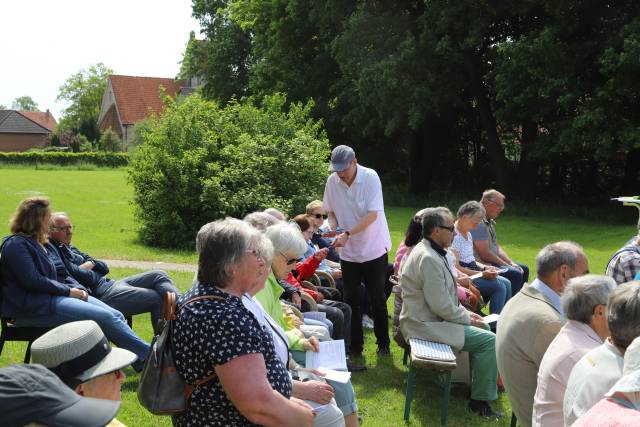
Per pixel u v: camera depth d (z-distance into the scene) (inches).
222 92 1533.0
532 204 1002.1
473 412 206.2
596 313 134.3
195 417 106.6
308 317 214.7
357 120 1087.0
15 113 3304.6
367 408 206.7
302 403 112.3
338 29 1111.6
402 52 945.5
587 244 641.0
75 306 200.7
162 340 109.3
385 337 257.4
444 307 205.2
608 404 94.9
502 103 1013.2
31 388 65.9
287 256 169.3
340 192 256.4
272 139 574.6
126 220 729.6
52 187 1188.5
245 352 103.5
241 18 1363.2
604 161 988.6
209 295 108.8
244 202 532.7
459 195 1181.1
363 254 251.1
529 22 979.9
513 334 159.0
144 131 581.6
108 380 105.0
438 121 1166.3
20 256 197.2
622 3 865.5
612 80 803.4
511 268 306.2
